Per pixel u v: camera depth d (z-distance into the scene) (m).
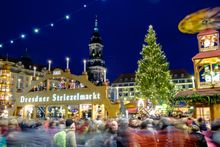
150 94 38.09
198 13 23.80
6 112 42.31
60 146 6.83
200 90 21.67
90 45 133.00
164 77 39.16
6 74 85.00
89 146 8.16
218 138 5.79
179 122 7.24
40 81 29.80
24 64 102.81
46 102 28.62
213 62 22.75
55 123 15.24
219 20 23.16
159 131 7.48
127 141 5.95
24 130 15.83
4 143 8.02
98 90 24.92
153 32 41.38
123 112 24.70
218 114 20.27
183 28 25.64
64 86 29.20
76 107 39.81
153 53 40.09
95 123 11.45
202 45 23.73
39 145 12.13
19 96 31.42
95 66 127.25
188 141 6.53
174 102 22.48
